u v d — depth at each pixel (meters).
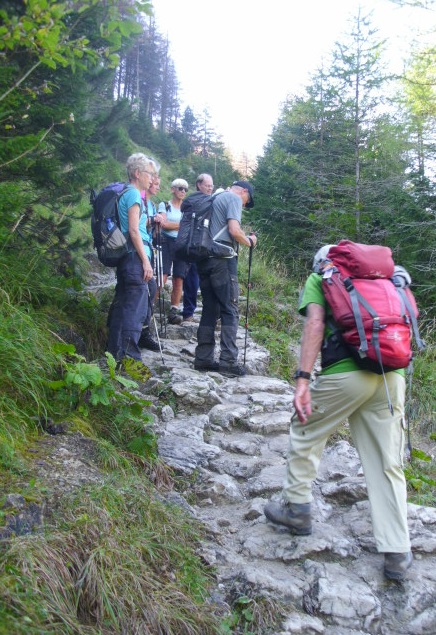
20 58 4.41
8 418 3.36
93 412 3.98
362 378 2.93
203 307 5.97
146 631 2.45
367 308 2.84
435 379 7.85
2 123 4.95
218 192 5.77
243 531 3.46
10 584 2.24
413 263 10.94
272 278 11.18
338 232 11.84
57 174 5.83
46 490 2.90
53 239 6.59
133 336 5.17
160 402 5.00
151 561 2.86
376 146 12.87
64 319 5.32
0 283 4.67
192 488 3.88
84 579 2.51
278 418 4.94
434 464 5.63
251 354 6.90
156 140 43.41
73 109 5.93
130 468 3.58
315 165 13.78
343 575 3.04
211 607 2.75
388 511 2.99
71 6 2.99
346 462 4.25
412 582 2.99
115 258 5.20
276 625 2.76
